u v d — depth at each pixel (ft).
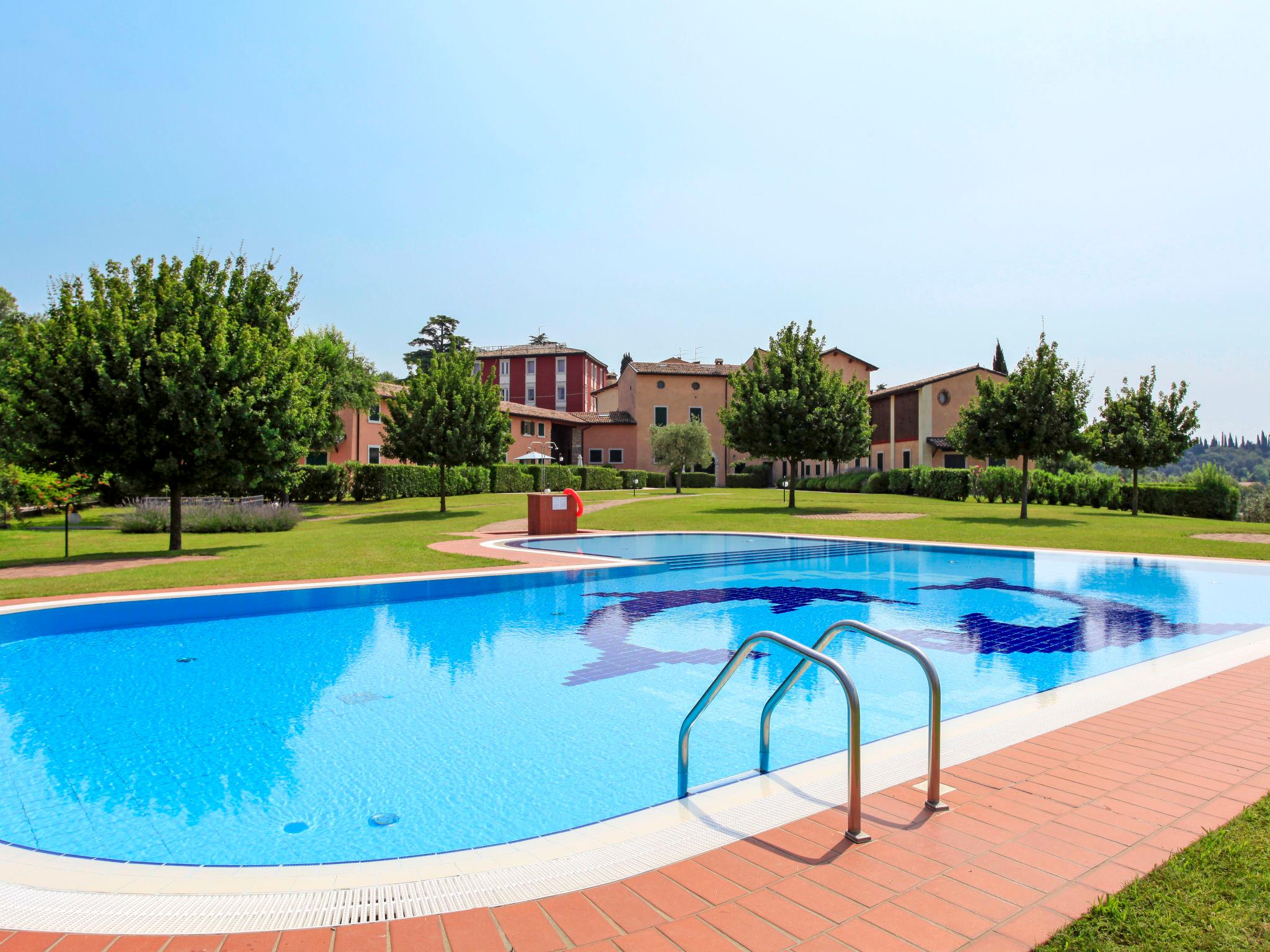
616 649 25.31
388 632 28.12
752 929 7.52
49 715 18.43
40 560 46.70
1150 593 36.65
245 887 9.03
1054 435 70.38
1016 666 22.48
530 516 64.23
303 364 60.29
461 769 14.75
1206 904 7.72
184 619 30.45
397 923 7.82
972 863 8.86
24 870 9.91
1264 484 106.22
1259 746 12.94
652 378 164.96
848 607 33.14
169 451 50.88
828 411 83.71
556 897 8.38
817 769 12.80
